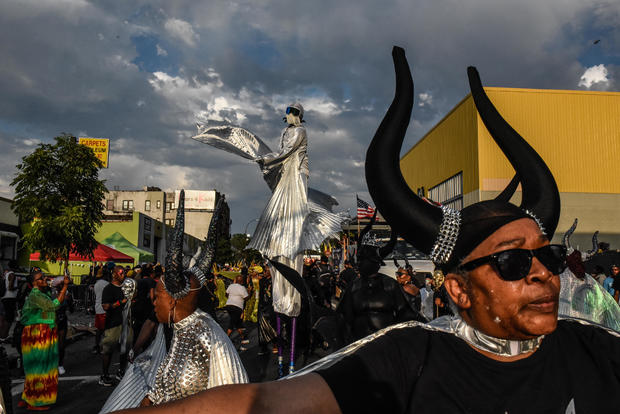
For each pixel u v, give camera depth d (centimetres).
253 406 86
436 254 111
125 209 7369
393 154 120
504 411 99
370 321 493
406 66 125
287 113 602
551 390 102
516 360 104
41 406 580
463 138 2756
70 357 928
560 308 417
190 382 263
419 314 504
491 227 104
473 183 2603
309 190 625
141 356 301
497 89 2591
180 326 274
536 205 122
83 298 1803
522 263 99
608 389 104
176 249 273
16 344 737
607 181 2581
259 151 579
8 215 2748
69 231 1669
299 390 92
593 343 111
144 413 80
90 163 1772
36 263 2641
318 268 1172
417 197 117
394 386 100
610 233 2539
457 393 101
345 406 94
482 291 103
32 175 1677
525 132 2583
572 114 2612
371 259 500
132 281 670
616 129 2617
